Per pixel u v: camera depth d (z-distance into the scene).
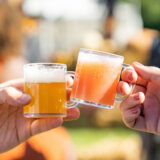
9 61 1.12
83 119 2.33
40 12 2.82
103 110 2.30
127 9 3.48
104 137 2.06
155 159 1.46
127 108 0.86
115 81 0.81
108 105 0.80
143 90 0.90
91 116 2.32
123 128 2.30
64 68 0.79
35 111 0.77
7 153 1.06
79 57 0.81
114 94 0.81
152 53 1.50
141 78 0.87
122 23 2.33
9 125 0.84
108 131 2.24
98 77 0.79
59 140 1.12
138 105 0.87
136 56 1.59
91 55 0.80
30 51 2.24
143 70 0.86
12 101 0.77
